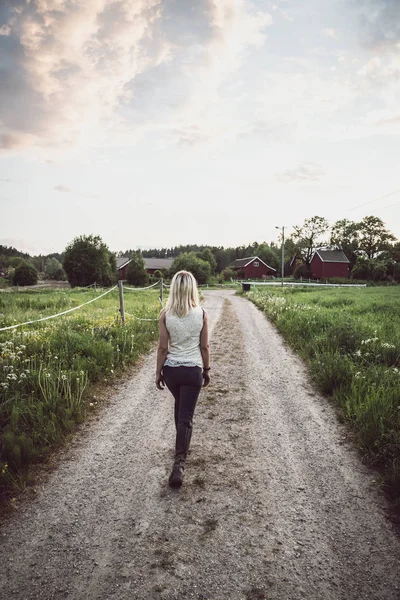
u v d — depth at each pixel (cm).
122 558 231
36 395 468
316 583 212
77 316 1115
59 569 222
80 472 329
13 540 246
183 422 309
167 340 319
